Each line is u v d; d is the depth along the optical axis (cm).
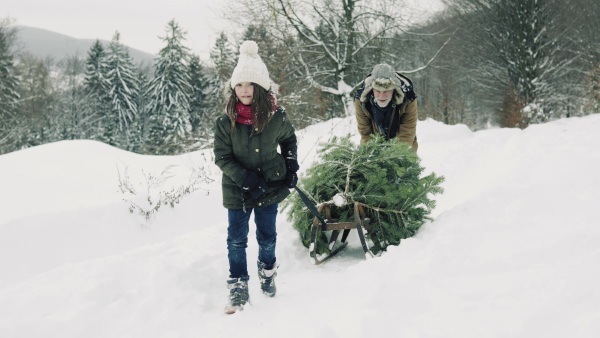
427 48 2412
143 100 6031
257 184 324
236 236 340
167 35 4681
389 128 477
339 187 426
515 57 2734
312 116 1795
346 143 431
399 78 477
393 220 411
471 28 2953
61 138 4753
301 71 2139
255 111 317
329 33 2234
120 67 5750
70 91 5953
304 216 426
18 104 3966
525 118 2278
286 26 1977
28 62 4969
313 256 405
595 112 1933
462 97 3609
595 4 2664
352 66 2169
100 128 5053
